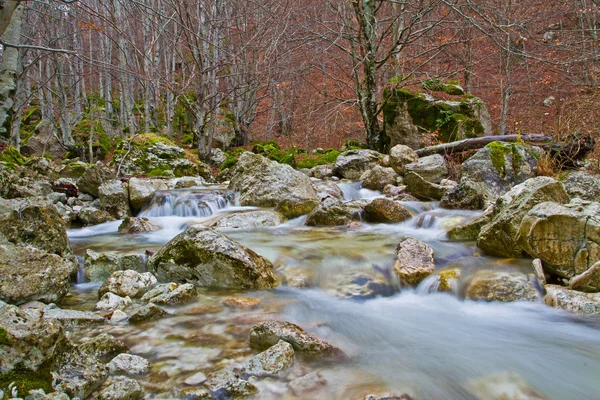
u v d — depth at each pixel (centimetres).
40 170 933
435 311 359
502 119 1455
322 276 429
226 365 253
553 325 322
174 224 708
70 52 529
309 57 1645
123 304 349
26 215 411
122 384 215
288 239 561
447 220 603
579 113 1023
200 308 346
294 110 2094
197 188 930
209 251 402
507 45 1004
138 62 1338
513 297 362
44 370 204
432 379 249
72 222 734
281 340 266
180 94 1287
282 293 391
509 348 291
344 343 293
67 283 361
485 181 754
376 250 491
